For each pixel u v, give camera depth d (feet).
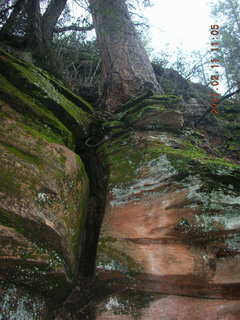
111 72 19.81
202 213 10.12
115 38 20.99
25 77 13.55
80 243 11.26
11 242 8.50
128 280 9.87
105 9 20.51
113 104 18.37
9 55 14.64
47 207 9.54
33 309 9.05
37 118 12.55
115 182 12.33
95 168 14.37
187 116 19.33
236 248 9.53
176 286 9.66
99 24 21.88
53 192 10.01
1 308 8.29
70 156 12.00
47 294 9.52
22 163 9.73
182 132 14.92
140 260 9.91
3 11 19.94
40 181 9.84
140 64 20.16
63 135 13.06
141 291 9.87
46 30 21.21
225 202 10.19
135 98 16.40
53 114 13.89
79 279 10.56
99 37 21.90
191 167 11.14
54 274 8.97
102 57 21.52
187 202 10.44
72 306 10.03
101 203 12.82
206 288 9.48
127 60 20.12
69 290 9.99
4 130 10.26
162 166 11.75
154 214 10.69
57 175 10.62
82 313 9.94
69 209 10.50
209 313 9.25
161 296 9.74
